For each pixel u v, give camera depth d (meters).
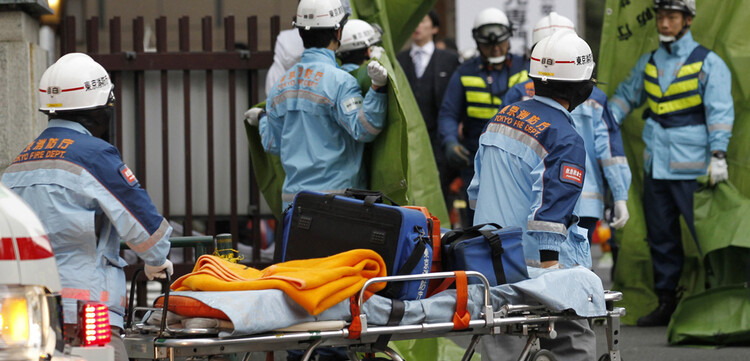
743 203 33.38
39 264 13.27
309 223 20.47
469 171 37.66
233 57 30.02
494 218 21.42
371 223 19.30
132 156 30.28
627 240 36.03
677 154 34.81
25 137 26.95
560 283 19.34
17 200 13.59
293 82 25.50
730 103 34.03
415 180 29.84
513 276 19.70
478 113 36.88
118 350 17.89
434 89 41.25
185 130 30.11
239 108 30.56
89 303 15.20
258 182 28.70
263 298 16.92
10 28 26.92
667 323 35.84
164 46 29.98
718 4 35.41
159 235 18.05
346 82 24.89
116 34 29.95
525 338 21.31
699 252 34.47
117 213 17.73
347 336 17.45
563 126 21.06
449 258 19.56
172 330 16.86
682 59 34.66
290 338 17.05
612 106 35.94
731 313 31.61
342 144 25.27
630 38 35.75
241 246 33.06
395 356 18.02
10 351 12.92
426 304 18.34
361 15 30.23
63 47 30.03
